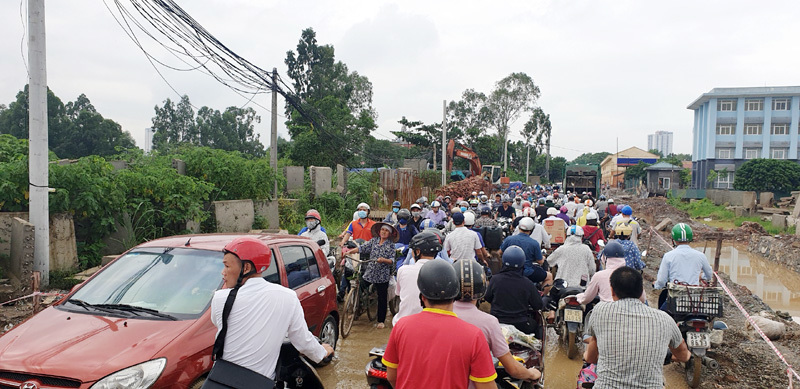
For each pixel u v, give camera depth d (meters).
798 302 11.65
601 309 3.43
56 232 8.55
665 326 3.28
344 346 7.23
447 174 37.41
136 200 10.41
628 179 74.50
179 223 11.33
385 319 8.75
